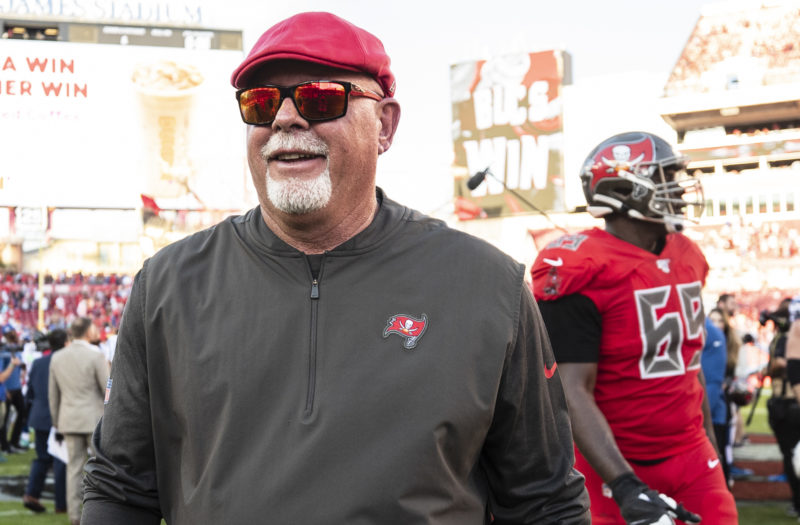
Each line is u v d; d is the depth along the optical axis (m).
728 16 32.38
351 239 1.47
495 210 32.50
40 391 6.87
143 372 1.52
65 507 6.79
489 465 1.53
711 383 6.26
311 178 1.44
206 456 1.41
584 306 2.64
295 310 1.43
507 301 1.48
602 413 2.74
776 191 29.91
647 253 2.72
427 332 1.41
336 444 1.34
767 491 7.26
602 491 2.68
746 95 30.77
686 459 2.73
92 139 28.64
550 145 32.19
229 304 1.46
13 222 28.66
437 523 1.36
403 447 1.34
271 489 1.34
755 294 28.22
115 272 29.25
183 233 28.86
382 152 1.60
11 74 28.12
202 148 29.05
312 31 1.46
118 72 28.69
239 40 29.34
